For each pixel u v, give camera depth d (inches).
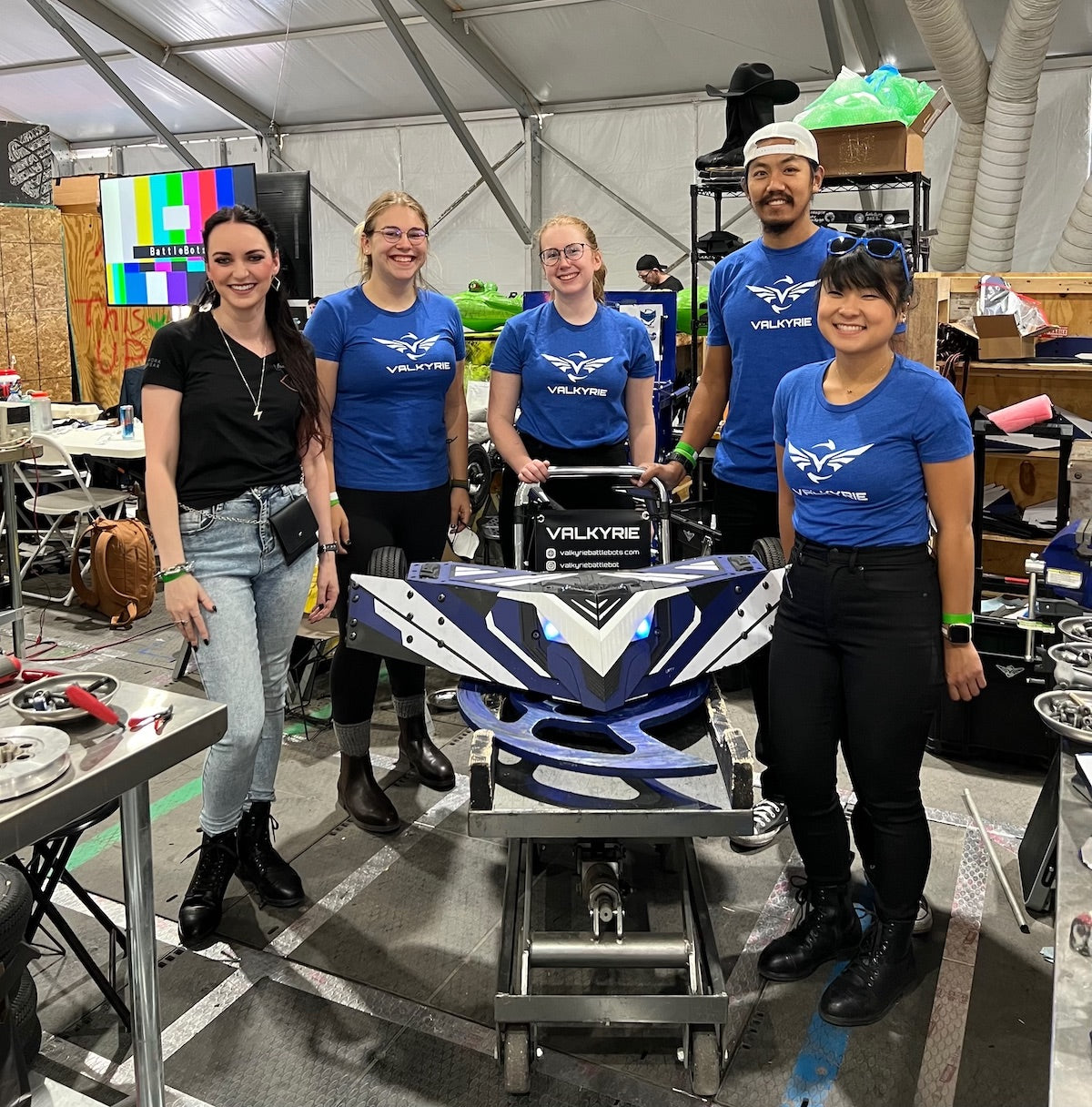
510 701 93.9
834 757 92.7
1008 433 133.3
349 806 123.4
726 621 94.9
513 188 428.1
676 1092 82.1
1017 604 144.4
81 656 182.5
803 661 90.0
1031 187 332.5
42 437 198.1
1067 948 51.4
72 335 290.4
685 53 360.8
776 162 105.3
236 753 96.1
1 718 61.3
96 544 200.8
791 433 87.0
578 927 102.8
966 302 173.0
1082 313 178.5
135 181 238.1
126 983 94.7
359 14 357.1
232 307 94.0
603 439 128.4
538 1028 89.1
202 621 94.2
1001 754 137.8
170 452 93.6
